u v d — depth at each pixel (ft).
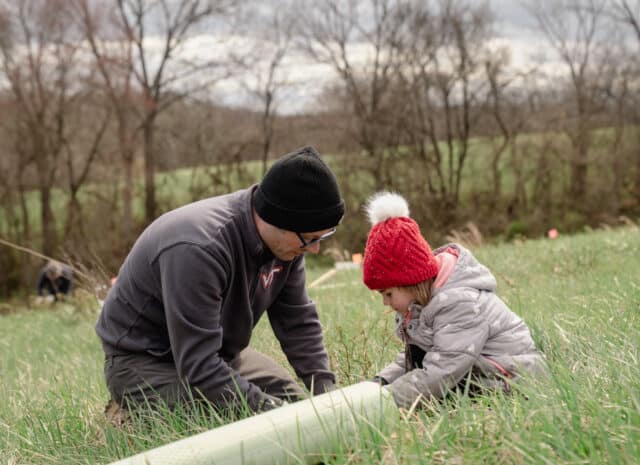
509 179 142.10
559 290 21.39
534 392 8.60
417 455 7.32
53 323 42.45
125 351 11.53
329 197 10.64
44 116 126.93
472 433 8.00
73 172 125.29
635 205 130.82
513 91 135.54
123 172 119.85
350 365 13.47
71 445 11.12
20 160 124.36
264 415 8.52
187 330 10.44
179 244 10.48
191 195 122.83
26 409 14.71
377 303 23.06
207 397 10.62
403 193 112.88
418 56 131.54
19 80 122.31
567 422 7.62
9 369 27.07
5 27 116.47
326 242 99.40
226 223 10.81
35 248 124.06
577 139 132.46
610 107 136.36
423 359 11.16
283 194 10.53
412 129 131.85
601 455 7.08
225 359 12.24
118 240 113.39
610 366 9.70
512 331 10.83
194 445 8.03
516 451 7.18
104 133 124.47
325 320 20.20
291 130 123.03
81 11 113.39
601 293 17.51
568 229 129.39
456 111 137.49
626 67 134.31
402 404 9.97
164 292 10.57
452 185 133.69
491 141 137.39
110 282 28.48
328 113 122.62
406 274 10.61
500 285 25.53
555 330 13.39
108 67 114.01
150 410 10.68
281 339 12.96
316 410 8.23
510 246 46.85
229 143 121.80
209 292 10.48
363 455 7.58
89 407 13.48
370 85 128.98
